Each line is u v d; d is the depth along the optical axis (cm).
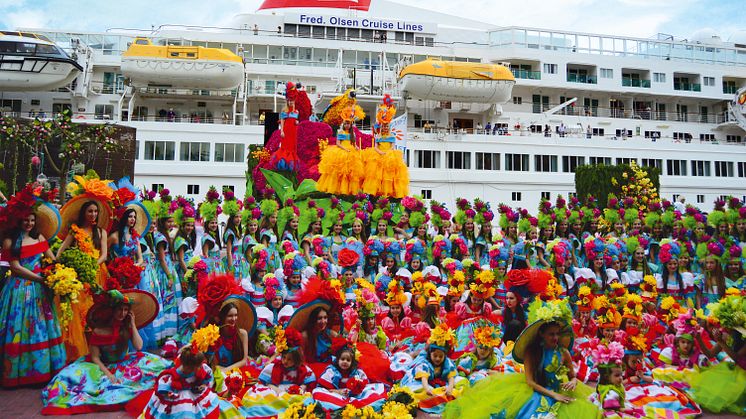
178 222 1147
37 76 4291
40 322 766
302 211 1731
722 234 1545
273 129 2728
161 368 738
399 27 5447
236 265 1289
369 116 4950
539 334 650
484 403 646
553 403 629
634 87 5388
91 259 802
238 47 4812
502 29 5597
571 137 4862
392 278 1168
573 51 5650
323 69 4947
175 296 1058
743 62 5919
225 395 671
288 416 566
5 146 2012
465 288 985
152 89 4603
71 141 2044
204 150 4331
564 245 1275
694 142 5125
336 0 5800
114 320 733
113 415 668
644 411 669
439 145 4616
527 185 4662
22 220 769
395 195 1905
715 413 726
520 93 5359
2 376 754
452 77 4581
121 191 973
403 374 767
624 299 908
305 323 789
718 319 761
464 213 1527
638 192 3478
